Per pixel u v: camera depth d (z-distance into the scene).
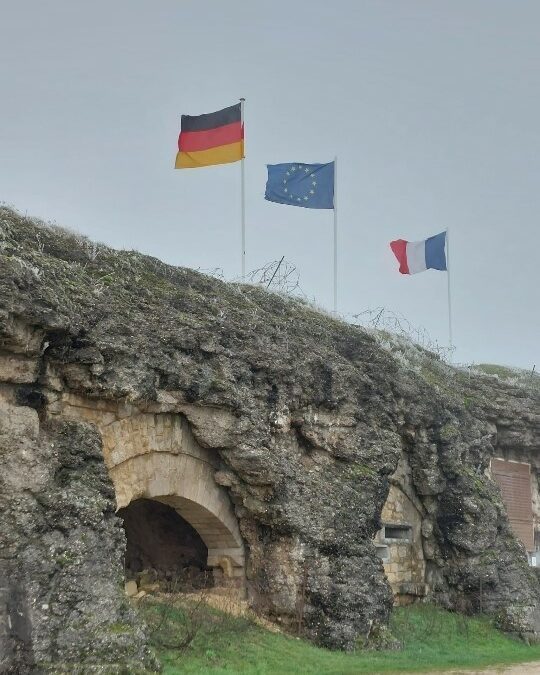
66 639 10.62
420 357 24.61
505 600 20.30
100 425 13.41
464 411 22.86
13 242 13.00
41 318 11.96
